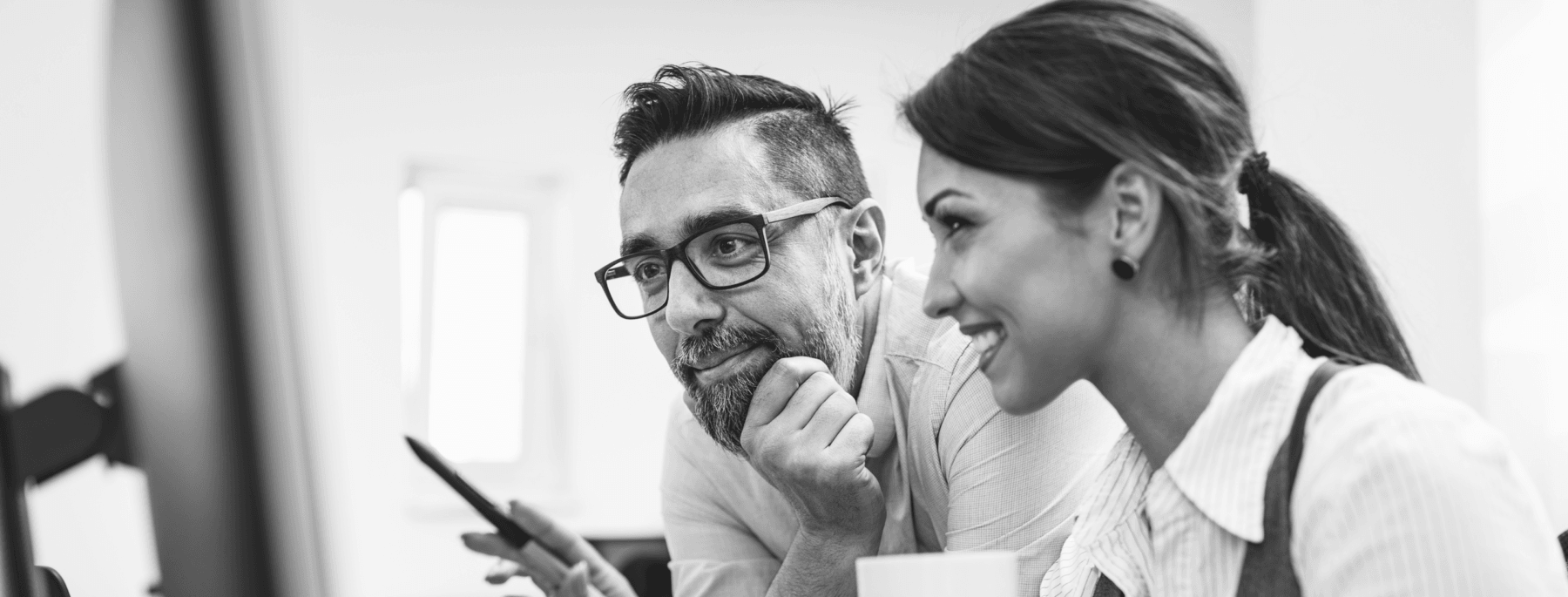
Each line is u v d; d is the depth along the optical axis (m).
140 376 0.42
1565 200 3.03
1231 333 0.79
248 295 0.41
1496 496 0.66
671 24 3.75
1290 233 0.82
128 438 0.45
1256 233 0.83
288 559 0.42
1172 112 0.75
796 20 3.66
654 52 3.75
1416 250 3.11
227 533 0.41
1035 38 0.77
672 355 1.32
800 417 1.24
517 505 1.09
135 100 0.40
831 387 1.25
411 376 3.63
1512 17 3.07
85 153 1.15
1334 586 0.68
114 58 0.41
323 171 3.45
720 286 1.27
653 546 2.27
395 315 3.55
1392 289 1.07
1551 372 3.04
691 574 1.48
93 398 0.45
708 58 3.74
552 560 1.08
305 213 0.44
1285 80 3.14
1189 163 0.76
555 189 3.75
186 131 0.41
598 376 3.76
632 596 1.12
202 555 0.41
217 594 0.41
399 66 3.56
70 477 0.89
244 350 0.41
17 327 0.87
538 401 3.74
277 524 0.42
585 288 3.75
